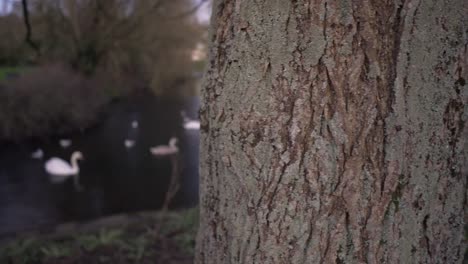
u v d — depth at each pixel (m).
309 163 1.09
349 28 1.04
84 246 3.67
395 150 1.07
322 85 1.06
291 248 1.12
